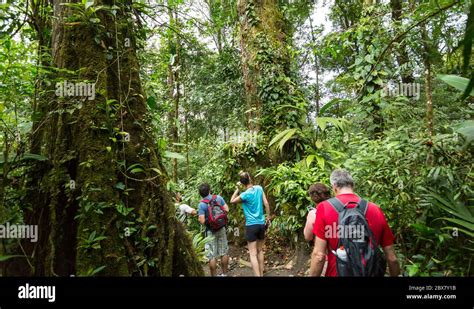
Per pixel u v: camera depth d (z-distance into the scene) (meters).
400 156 2.66
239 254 5.27
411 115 3.85
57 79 1.72
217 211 3.70
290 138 5.14
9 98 2.11
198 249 2.58
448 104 5.74
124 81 1.98
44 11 2.17
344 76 5.48
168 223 1.87
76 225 1.64
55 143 1.73
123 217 1.68
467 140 2.14
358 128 4.71
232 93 8.02
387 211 2.62
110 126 1.72
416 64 4.27
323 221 1.80
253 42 5.91
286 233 4.61
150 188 1.87
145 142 1.96
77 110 1.75
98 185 1.63
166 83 7.94
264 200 3.87
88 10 1.82
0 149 1.98
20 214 1.64
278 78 5.54
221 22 7.14
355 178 2.96
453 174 2.26
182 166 8.82
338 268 1.70
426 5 2.99
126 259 1.64
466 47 1.41
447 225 2.25
